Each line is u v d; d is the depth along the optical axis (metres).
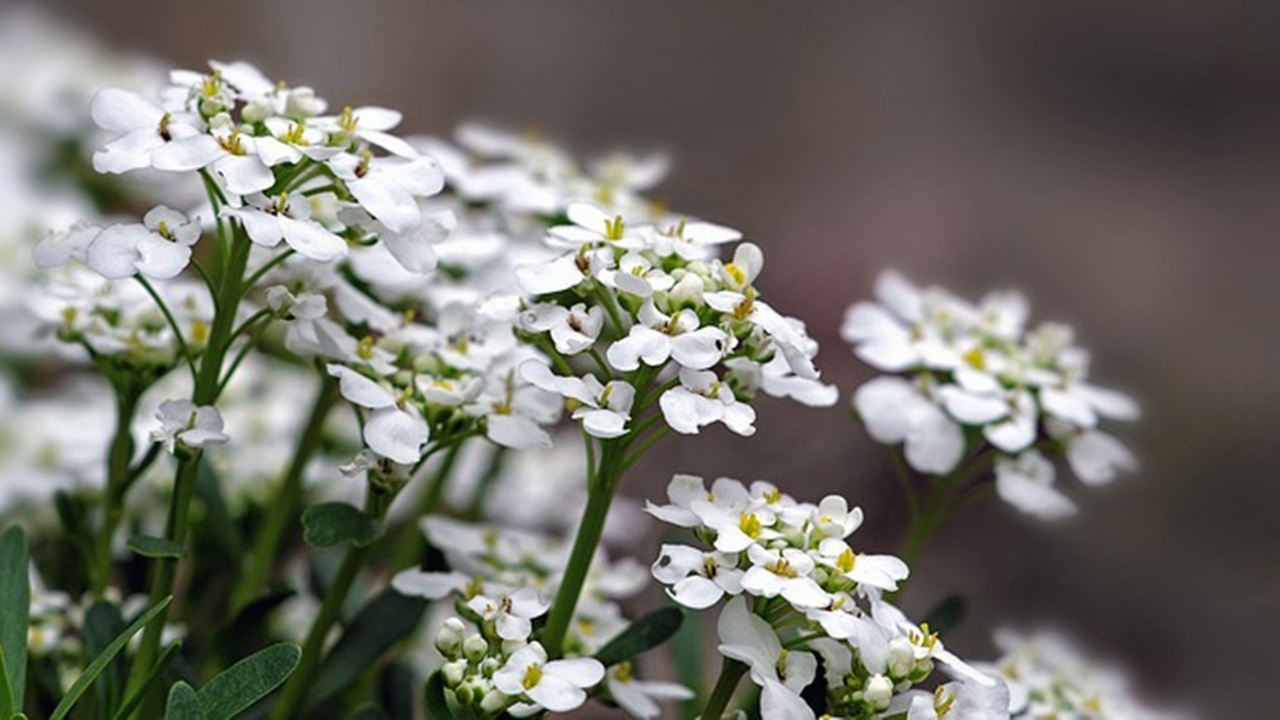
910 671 0.46
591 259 0.47
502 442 0.49
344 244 0.47
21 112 0.63
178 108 0.48
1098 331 1.21
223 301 0.48
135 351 0.52
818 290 1.17
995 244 1.28
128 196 0.64
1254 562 1.04
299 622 0.58
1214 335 1.23
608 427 0.46
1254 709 0.94
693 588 0.46
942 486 0.54
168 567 0.49
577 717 0.64
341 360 0.49
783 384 0.49
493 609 0.47
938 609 0.53
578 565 0.48
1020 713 0.53
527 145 0.59
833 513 0.47
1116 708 0.53
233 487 0.58
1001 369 0.54
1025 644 0.54
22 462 0.59
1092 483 0.54
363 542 0.49
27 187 0.61
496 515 0.64
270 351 0.60
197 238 0.47
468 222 0.57
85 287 0.52
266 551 0.53
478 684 0.46
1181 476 1.10
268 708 0.51
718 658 0.65
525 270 0.47
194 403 0.49
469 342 0.51
